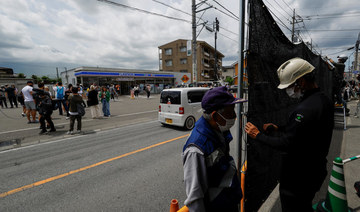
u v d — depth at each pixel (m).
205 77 44.44
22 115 9.72
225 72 60.50
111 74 24.66
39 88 6.16
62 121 8.38
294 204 1.40
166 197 2.61
